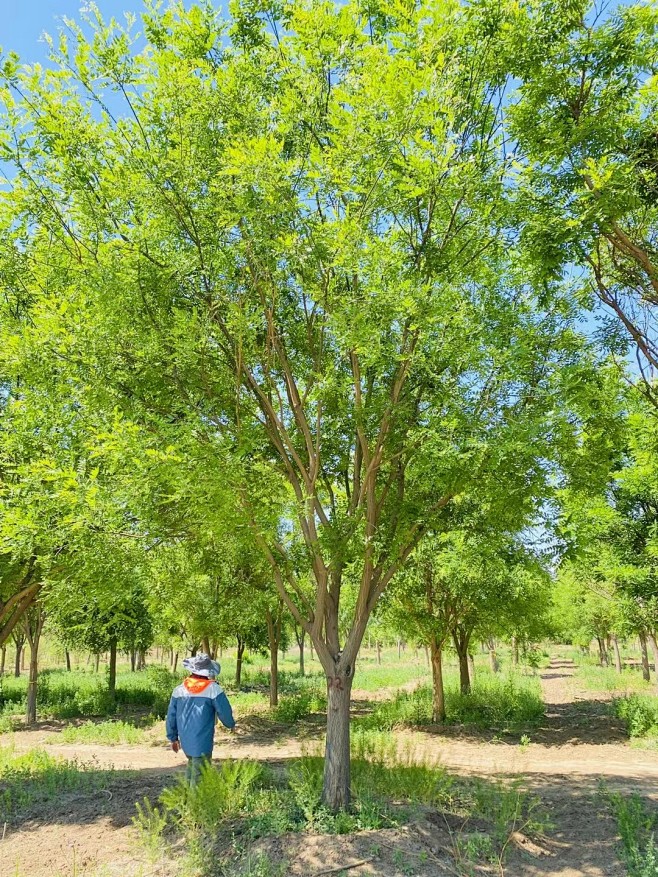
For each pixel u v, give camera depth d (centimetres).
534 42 573
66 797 692
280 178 517
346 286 605
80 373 560
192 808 557
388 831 532
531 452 521
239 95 575
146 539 602
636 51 558
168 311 595
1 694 2458
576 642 3825
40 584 847
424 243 602
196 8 592
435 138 529
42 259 655
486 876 481
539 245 590
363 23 593
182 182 562
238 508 543
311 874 464
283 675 3478
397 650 6228
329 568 633
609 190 547
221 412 614
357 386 613
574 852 536
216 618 1602
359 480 694
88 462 651
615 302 706
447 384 572
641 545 1148
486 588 1491
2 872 494
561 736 1448
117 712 2098
